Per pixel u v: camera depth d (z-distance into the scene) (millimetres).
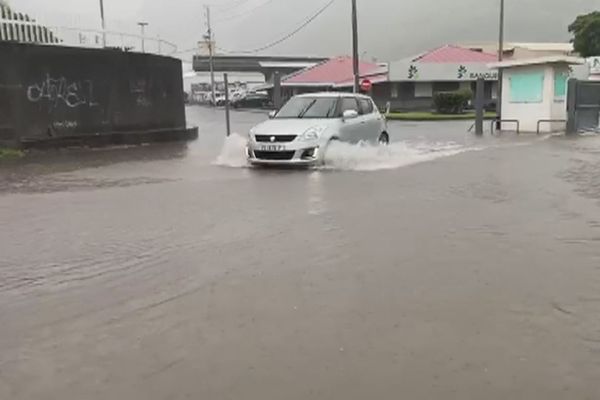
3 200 8992
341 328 4219
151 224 7332
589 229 6848
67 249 6270
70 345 4016
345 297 4793
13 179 11094
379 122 15000
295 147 12016
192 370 3652
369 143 14344
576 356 3766
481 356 3783
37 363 3768
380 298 4766
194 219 7574
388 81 47250
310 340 4039
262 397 3336
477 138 19859
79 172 12023
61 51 16266
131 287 5102
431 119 35156
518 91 22531
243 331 4195
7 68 14938
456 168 12008
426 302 4668
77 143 16609
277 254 5973
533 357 3762
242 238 6602
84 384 3502
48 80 15969
